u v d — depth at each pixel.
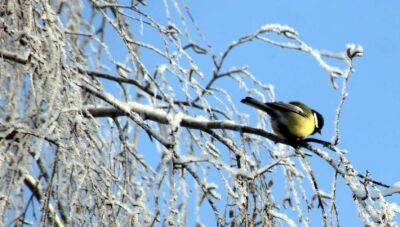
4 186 7.86
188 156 8.99
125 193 8.53
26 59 8.14
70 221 7.77
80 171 8.21
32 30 8.41
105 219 8.15
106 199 8.20
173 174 8.71
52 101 7.83
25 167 7.98
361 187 8.50
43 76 8.20
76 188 8.19
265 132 9.34
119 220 8.45
